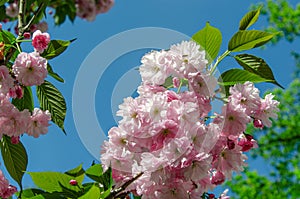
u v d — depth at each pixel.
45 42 1.37
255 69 1.30
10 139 1.37
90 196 1.12
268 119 1.27
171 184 1.15
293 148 5.98
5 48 1.36
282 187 5.77
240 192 5.71
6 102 1.32
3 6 2.10
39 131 1.34
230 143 1.21
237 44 1.29
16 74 1.32
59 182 1.25
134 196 1.23
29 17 1.86
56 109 1.42
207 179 1.20
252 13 1.33
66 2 2.32
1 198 1.31
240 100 1.22
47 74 1.34
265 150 5.96
